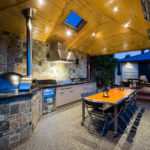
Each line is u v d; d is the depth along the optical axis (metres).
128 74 9.98
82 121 2.54
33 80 2.79
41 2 2.39
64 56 3.94
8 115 1.83
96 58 8.21
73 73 5.51
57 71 4.54
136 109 3.64
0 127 1.74
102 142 1.89
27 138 2.01
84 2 2.85
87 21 3.62
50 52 4.07
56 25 3.31
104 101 2.14
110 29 4.12
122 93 3.01
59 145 1.81
